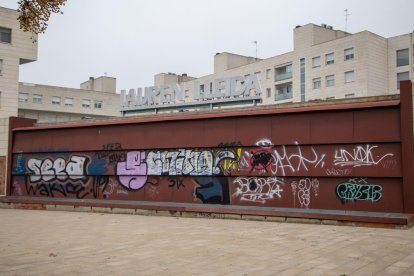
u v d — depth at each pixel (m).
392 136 11.28
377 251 7.32
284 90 60.56
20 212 15.59
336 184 12.02
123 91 26.50
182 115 15.26
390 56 52.44
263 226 10.82
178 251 7.71
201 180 14.30
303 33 57.28
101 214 14.43
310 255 7.12
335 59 53.34
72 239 9.27
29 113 68.94
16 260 7.16
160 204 14.05
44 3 8.16
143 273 6.19
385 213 10.90
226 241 8.65
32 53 44.88
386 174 11.30
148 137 15.45
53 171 17.77
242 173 13.52
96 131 16.73
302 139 12.57
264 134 13.23
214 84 21.44
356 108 11.75
